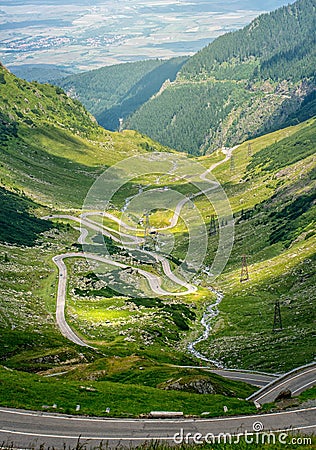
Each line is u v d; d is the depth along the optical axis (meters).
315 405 65.25
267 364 130.50
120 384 77.12
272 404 67.50
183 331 163.50
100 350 138.25
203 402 71.44
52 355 122.38
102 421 58.66
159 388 83.50
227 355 143.12
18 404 61.59
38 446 51.62
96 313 170.88
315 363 97.75
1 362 119.62
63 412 60.44
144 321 163.88
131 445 52.84
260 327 162.75
